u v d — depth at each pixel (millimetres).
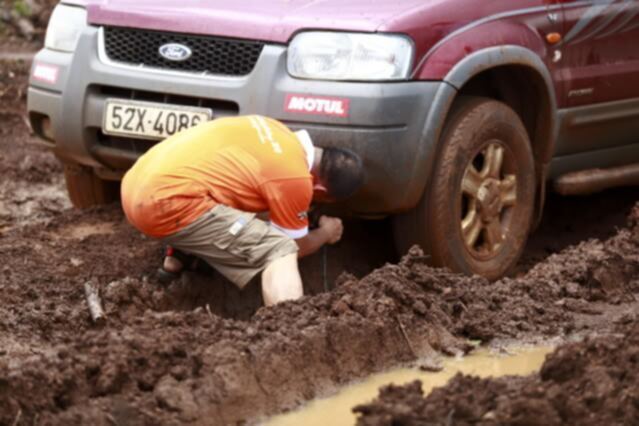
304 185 9344
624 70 11711
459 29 10164
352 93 9758
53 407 7504
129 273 10609
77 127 10781
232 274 9508
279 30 10047
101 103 10641
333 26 9898
